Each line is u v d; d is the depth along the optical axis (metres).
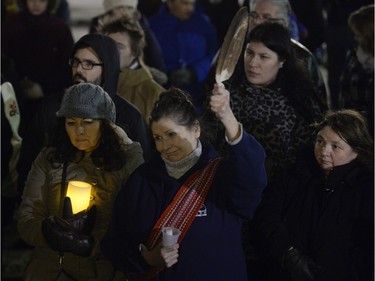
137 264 4.39
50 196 4.64
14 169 6.28
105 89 5.34
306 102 5.39
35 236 4.59
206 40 8.44
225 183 4.29
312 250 4.77
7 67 6.96
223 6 9.49
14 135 6.23
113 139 4.63
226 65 4.17
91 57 5.26
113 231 4.46
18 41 7.95
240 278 4.46
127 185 4.43
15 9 8.27
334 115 4.76
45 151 4.71
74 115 4.53
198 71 8.18
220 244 4.37
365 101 6.57
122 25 6.16
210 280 4.35
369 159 4.73
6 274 6.86
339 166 4.73
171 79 8.07
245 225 5.24
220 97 4.03
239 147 4.12
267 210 4.91
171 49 8.31
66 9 9.94
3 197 6.36
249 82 5.43
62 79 8.01
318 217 4.76
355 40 6.76
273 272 5.12
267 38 5.31
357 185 4.71
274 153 5.35
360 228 4.69
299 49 5.75
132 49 6.15
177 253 4.24
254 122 5.38
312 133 5.13
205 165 4.39
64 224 4.41
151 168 4.42
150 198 4.38
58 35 8.02
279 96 5.40
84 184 4.48
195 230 4.33
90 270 4.64
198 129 4.38
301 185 4.87
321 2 9.06
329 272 4.70
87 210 4.48
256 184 4.21
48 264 4.64
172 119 4.24
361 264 4.69
